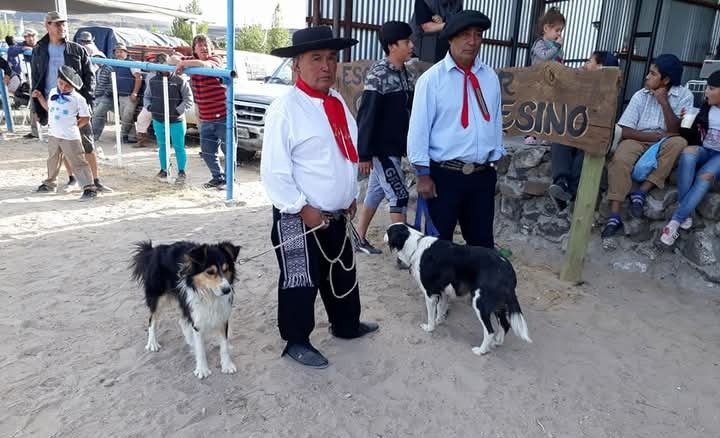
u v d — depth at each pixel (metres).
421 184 3.83
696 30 9.55
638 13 8.08
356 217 6.57
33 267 4.88
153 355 3.52
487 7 8.26
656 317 4.21
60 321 3.93
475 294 3.52
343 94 6.48
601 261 5.10
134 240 5.68
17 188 7.61
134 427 2.83
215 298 3.14
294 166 3.06
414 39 6.10
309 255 3.26
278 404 3.06
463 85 3.70
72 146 7.02
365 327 3.88
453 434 2.87
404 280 4.84
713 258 4.54
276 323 4.00
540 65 4.53
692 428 2.98
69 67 6.88
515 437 2.87
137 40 14.60
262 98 9.85
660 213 4.73
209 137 8.04
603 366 3.55
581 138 4.37
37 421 2.87
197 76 7.80
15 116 14.16
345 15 6.83
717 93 4.33
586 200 4.54
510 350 3.71
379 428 2.90
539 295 4.55
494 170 4.05
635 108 4.95
